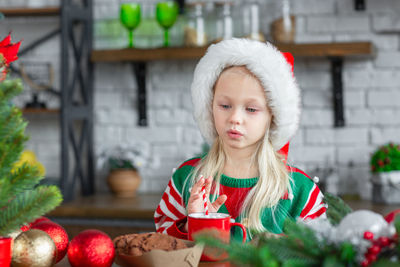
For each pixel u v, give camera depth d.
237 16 2.18
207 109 1.12
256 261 0.55
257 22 2.15
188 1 2.20
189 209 0.90
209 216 0.81
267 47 1.07
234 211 1.08
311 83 2.30
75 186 2.48
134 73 2.40
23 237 0.69
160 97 2.43
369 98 2.27
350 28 2.27
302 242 0.61
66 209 2.04
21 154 0.63
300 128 2.31
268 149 1.08
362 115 2.27
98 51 2.27
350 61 2.27
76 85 2.46
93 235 0.72
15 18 2.50
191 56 2.16
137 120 2.45
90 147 2.41
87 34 2.39
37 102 2.31
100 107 2.47
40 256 0.69
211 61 1.07
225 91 1.02
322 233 0.63
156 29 2.43
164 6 2.23
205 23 2.21
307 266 0.59
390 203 2.00
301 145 2.31
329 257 0.58
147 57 2.21
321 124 2.30
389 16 2.24
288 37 2.12
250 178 1.08
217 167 1.11
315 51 2.06
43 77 2.45
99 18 2.46
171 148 2.43
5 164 0.62
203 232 0.61
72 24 2.27
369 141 2.27
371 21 2.26
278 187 1.07
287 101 1.04
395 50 2.24
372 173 2.06
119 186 2.28
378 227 0.60
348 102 2.28
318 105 2.30
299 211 1.09
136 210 1.99
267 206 1.06
